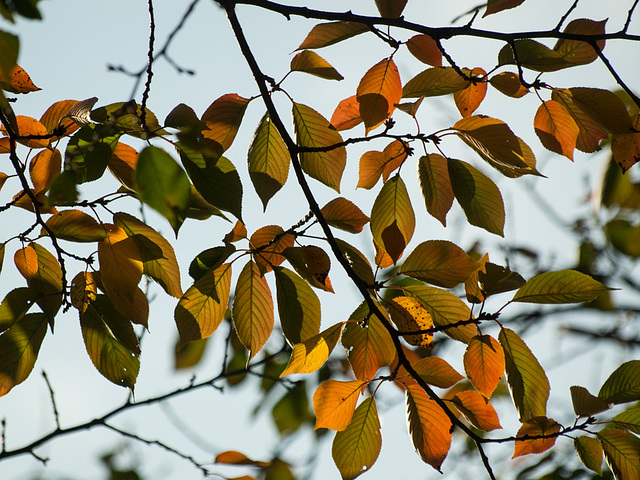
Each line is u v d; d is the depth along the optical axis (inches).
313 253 126.6
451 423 127.2
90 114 124.6
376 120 127.8
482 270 127.1
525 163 126.2
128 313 127.2
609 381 126.8
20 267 127.7
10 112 126.0
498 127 126.3
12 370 128.0
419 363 127.9
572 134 128.1
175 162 120.5
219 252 126.1
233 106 128.0
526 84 127.3
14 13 118.5
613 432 126.5
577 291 126.3
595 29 127.6
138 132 124.2
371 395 128.1
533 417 126.5
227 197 125.6
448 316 127.5
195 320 128.1
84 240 126.7
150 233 127.7
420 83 127.7
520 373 126.6
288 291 127.7
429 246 126.9
